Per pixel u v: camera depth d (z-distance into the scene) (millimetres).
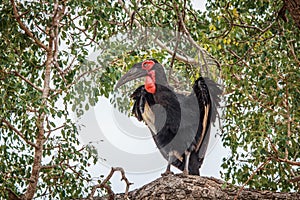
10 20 12281
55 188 12117
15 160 12281
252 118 12375
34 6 12469
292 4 9664
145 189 11617
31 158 12250
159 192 11398
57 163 12062
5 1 12328
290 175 12562
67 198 12094
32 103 11344
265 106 12273
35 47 12562
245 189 11914
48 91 12102
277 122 12281
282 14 12047
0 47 12289
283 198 11719
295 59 12383
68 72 12562
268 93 12102
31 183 11633
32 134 12516
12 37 12492
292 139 12156
